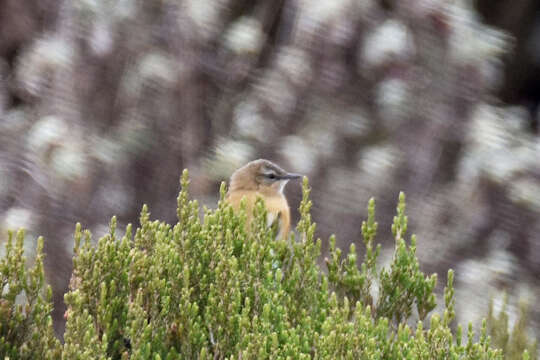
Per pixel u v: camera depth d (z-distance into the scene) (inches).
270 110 533.3
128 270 244.7
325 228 529.7
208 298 239.5
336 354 225.3
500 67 570.3
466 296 517.3
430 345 236.4
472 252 538.6
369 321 233.9
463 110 537.0
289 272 252.4
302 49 517.3
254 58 542.3
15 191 500.1
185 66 525.3
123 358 229.3
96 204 510.3
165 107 526.9
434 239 539.8
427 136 536.7
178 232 249.3
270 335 225.9
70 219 501.0
